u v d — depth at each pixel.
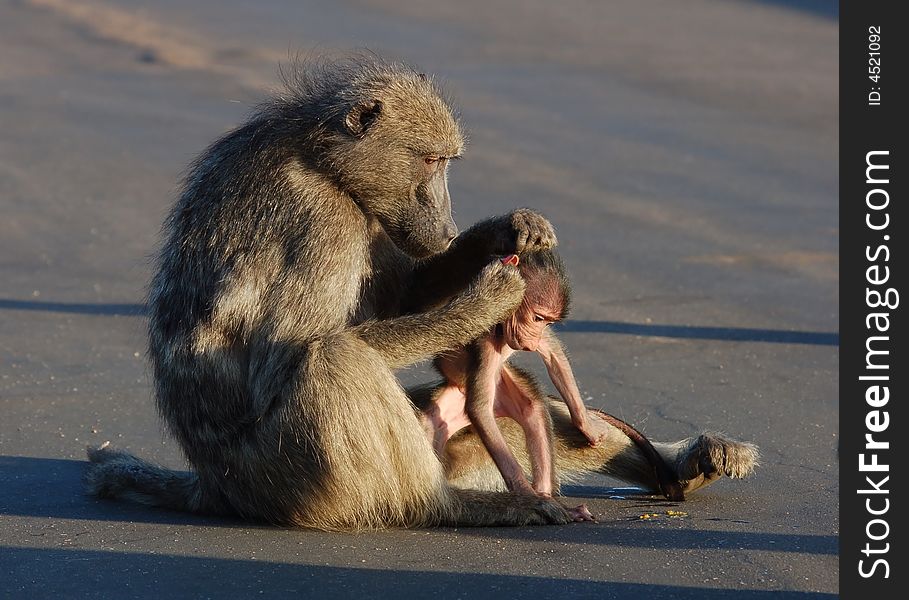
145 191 25.22
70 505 10.74
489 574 8.66
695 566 8.76
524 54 39.28
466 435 11.13
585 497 11.16
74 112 32.34
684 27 43.66
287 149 10.44
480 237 10.61
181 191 11.25
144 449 12.56
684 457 10.78
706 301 18.22
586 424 10.77
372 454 9.73
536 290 10.23
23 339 16.59
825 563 8.80
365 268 10.61
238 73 36.56
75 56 40.00
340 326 10.12
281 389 9.85
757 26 43.62
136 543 9.52
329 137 10.45
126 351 16.17
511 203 23.81
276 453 9.89
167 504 10.80
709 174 26.22
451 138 10.78
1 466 11.89
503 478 10.23
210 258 10.27
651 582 8.44
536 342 10.33
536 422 10.55
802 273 19.62
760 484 11.14
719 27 43.62
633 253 20.75
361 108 10.47
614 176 26.02
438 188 10.83
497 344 10.34
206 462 10.38
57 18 46.81
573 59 38.59
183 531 9.89
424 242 10.71
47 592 8.43
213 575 8.73
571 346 16.14
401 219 10.72
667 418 13.31
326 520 9.91
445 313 9.98
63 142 29.20
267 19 45.50
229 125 30.61
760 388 14.36
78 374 15.12
